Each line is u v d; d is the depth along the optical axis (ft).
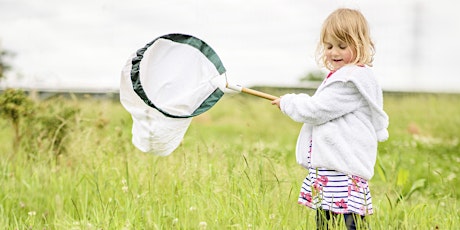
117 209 14.23
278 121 35.17
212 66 13.50
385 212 14.93
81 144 18.85
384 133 12.98
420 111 37.58
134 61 12.96
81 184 16.71
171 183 15.76
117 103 30.04
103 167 17.42
